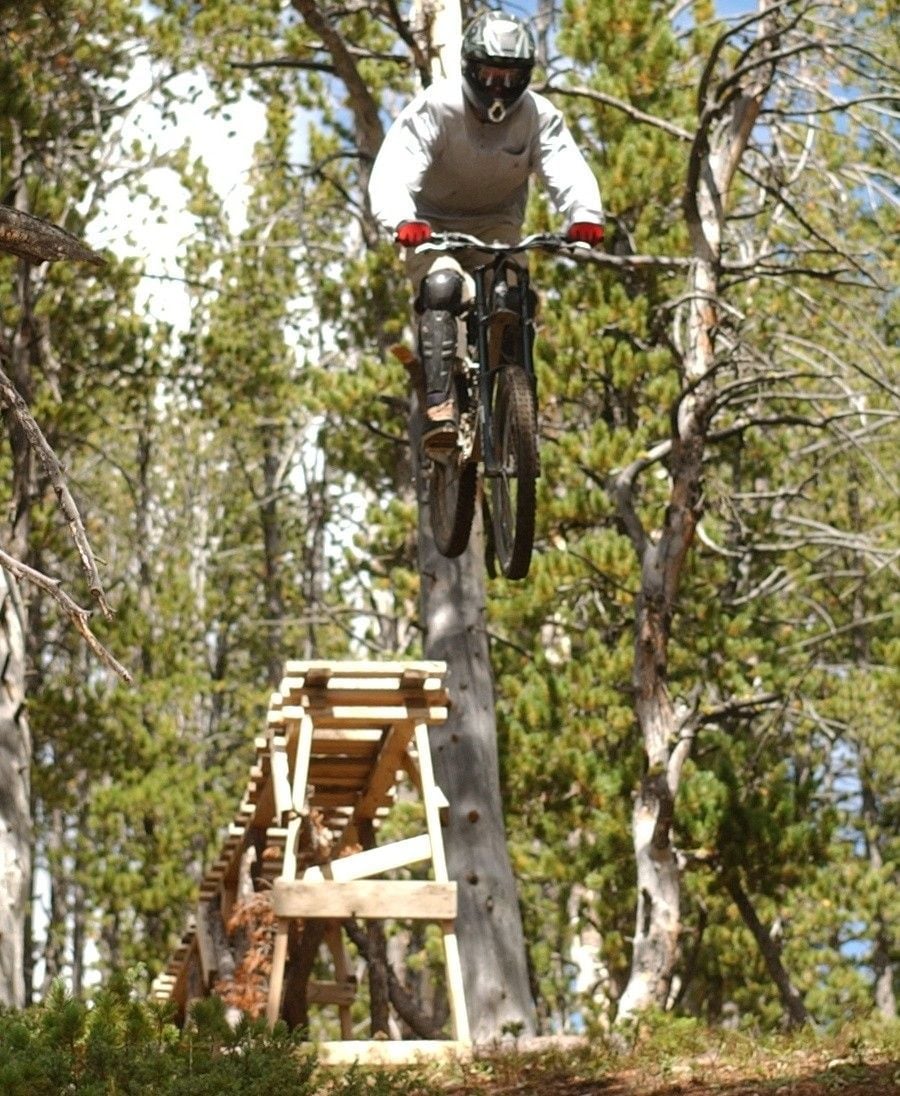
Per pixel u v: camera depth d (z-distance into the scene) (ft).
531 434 36.99
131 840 116.06
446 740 69.82
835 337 81.05
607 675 82.43
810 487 105.70
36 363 91.76
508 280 39.86
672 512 70.85
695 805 71.26
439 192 40.75
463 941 67.92
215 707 159.63
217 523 160.35
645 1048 43.14
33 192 82.38
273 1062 35.09
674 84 81.15
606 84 77.41
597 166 80.84
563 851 86.12
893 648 89.40
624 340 80.94
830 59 69.26
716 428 91.71
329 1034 123.34
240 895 63.77
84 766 101.09
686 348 72.90
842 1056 39.86
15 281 90.17
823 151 81.66
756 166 82.53
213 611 145.28
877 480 103.24
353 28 97.45
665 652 71.05
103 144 99.60
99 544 147.95
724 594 94.58
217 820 117.19
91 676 133.08
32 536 90.17
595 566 78.28
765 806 72.23
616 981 90.74
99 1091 31.27
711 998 92.89
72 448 119.24
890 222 76.13
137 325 99.50
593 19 77.15
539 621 84.12
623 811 76.95
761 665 83.82
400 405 74.84
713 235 73.61
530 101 39.86
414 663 50.80
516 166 40.24
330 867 50.08
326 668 50.08
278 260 123.24
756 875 70.95
